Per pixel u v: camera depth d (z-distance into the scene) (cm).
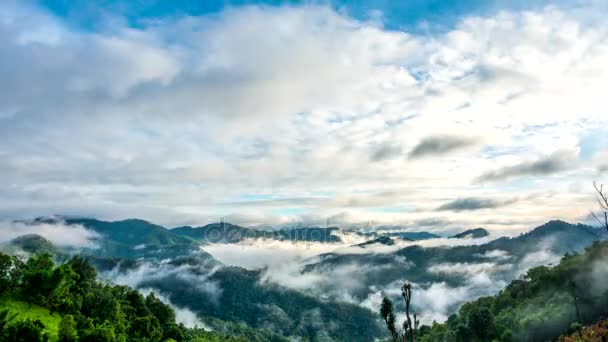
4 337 8469
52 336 9725
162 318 19512
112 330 10719
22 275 13588
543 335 17925
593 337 10600
